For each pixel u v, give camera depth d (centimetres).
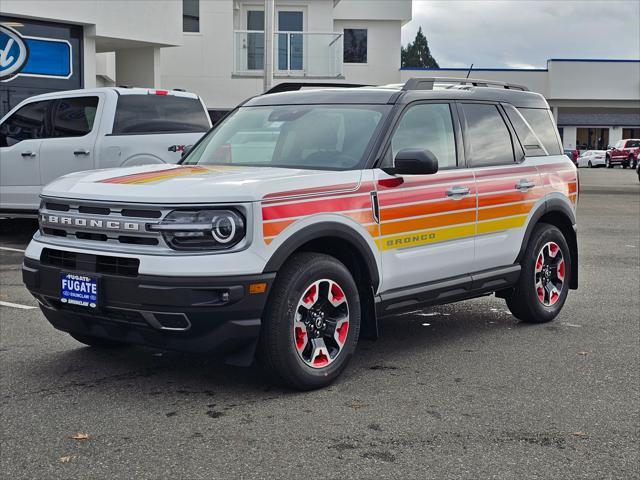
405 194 561
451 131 620
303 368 500
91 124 1100
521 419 468
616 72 5025
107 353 600
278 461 401
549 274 716
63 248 499
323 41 2427
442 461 404
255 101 653
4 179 1157
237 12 2692
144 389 514
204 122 1170
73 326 516
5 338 644
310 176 508
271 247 474
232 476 383
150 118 1123
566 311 776
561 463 405
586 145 5275
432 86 634
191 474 385
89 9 1742
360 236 527
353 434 439
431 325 712
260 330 485
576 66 5000
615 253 1177
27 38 1669
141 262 463
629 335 678
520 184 666
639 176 3098
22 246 1164
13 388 515
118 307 473
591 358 604
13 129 1163
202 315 460
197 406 482
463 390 520
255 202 469
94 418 461
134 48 2033
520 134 689
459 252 609
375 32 3369
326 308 516
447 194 594
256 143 598
